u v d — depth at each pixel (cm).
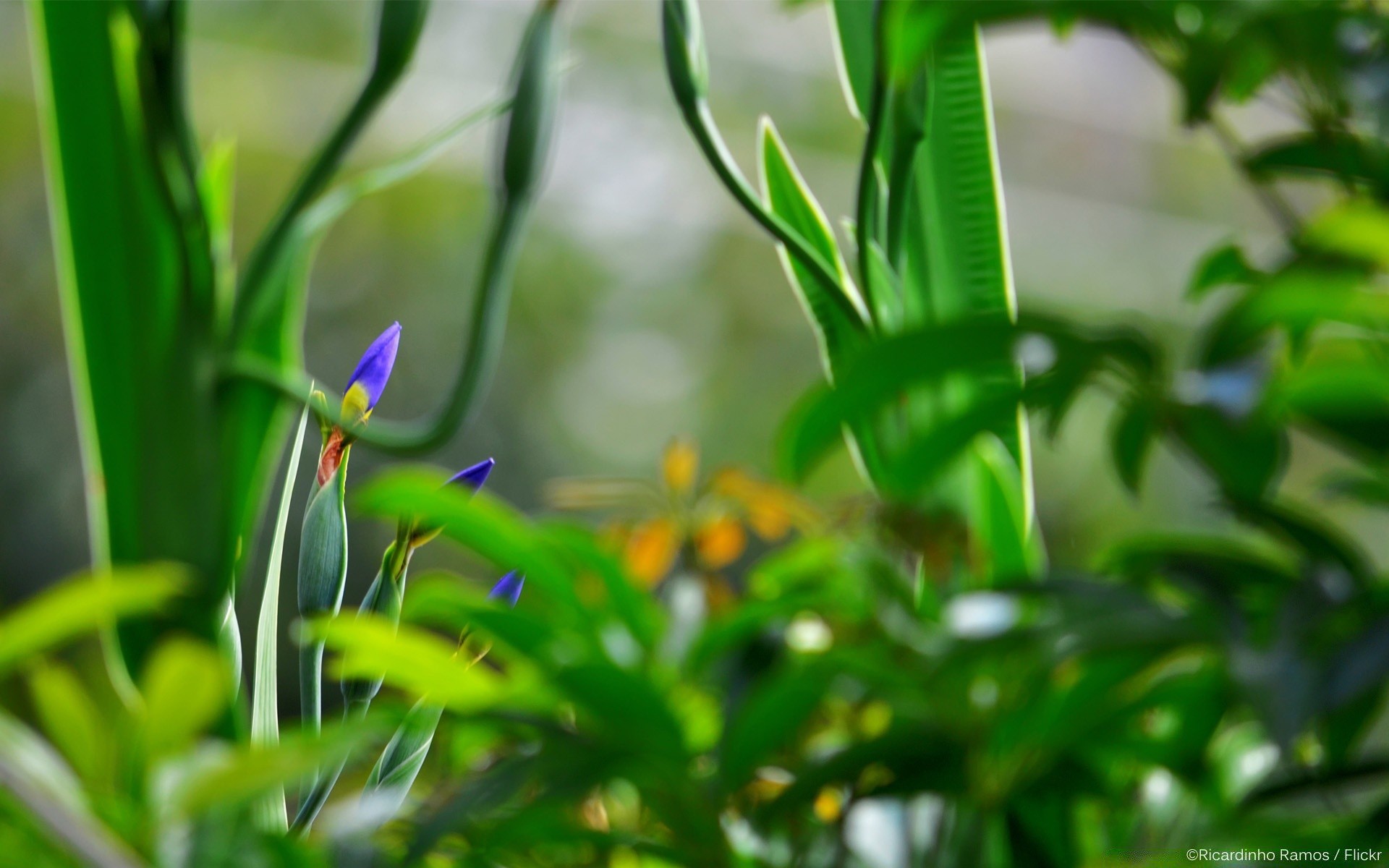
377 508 134
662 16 137
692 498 165
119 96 150
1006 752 143
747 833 149
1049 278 802
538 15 145
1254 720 140
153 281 149
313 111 782
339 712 233
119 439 148
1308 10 130
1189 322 771
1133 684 145
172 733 115
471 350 145
